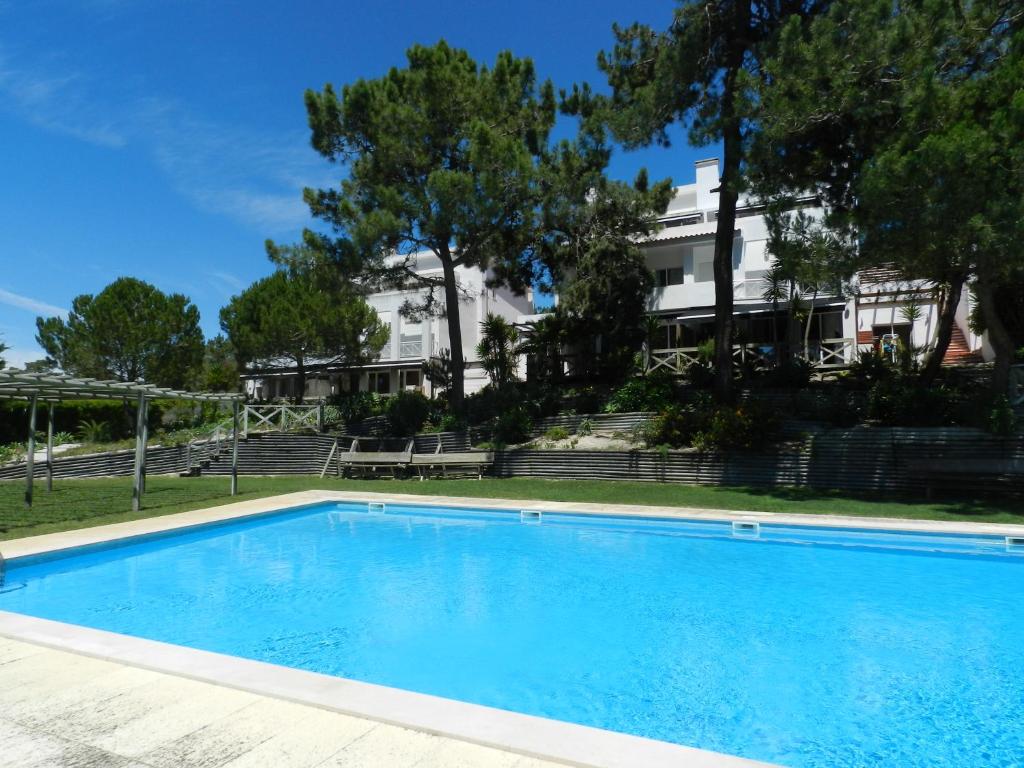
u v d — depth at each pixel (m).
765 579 7.62
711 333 24.67
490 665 5.01
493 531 10.98
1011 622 5.93
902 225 10.49
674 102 16.48
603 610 6.44
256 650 5.36
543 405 20.42
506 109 20.61
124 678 3.98
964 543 8.88
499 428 19.08
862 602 6.63
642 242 24.94
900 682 4.59
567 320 23.70
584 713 4.14
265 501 13.04
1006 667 4.85
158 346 29.91
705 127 15.63
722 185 17.31
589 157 20.30
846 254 11.52
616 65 18.12
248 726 3.29
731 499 12.70
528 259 25.33
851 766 3.44
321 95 20.48
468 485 15.98
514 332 25.45
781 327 24.77
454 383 21.94
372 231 18.42
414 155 19.75
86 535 9.20
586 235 23.64
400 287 22.39
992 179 9.77
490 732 3.12
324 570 8.27
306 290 29.22
